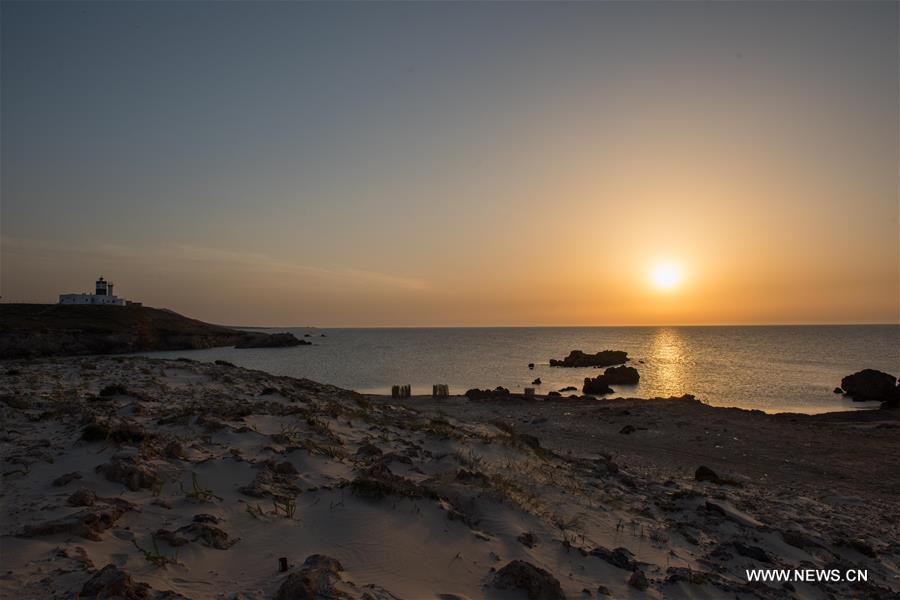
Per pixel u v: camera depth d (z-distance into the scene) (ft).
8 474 22.04
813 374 233.55
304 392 66.59
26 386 47.06
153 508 20.33
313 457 30.04
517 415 112.06
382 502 23.39
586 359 288.51
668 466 66.54
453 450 40.37
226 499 22.15
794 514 41.39
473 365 291.99
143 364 70.90
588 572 21.36
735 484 54.65
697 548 27.91
